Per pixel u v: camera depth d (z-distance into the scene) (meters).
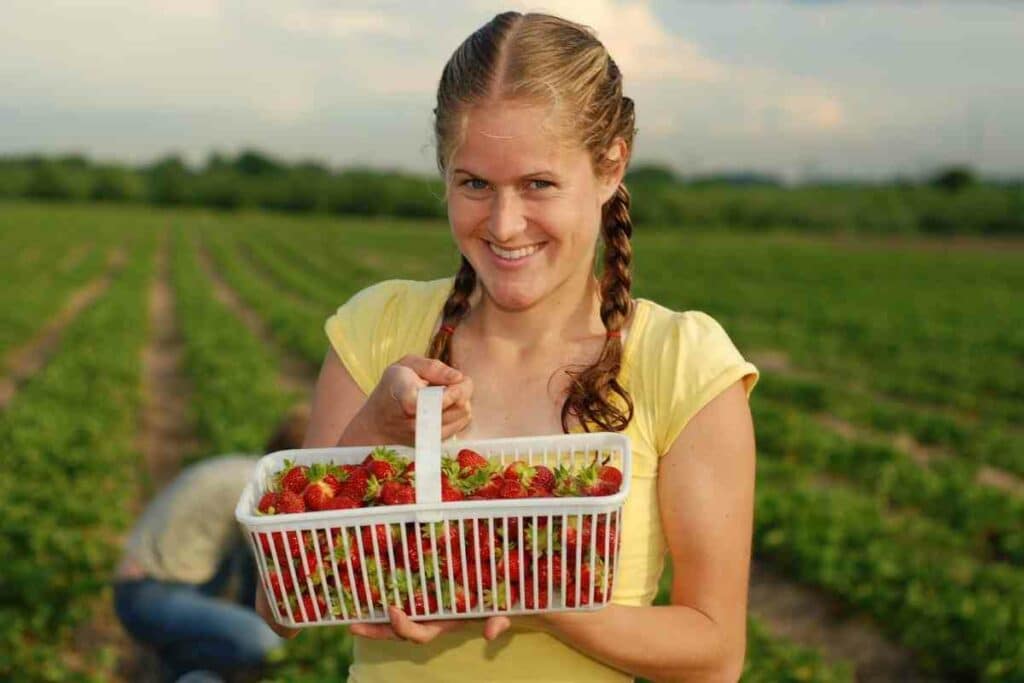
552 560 1.66
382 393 1.81
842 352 18.97
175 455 10.87
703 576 1.85
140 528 5.07
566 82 1.70
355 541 1.68
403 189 85.00
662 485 1.87
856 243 60.38
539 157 1.71
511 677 1.85
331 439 2.12
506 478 1.73
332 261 39.44
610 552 1.67
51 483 8.87
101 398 12.27
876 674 6.41
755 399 13.30
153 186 92.94
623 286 1.95
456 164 1.77
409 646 1.89
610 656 1.75
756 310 25.39
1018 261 45.97
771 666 5.83
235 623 4.80
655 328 1.94
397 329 2.12
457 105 1.73
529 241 1.79
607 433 1.83
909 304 27.31
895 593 6.87
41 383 13.22
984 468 11.52
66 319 22.19
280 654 4.88
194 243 49.19
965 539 8.43
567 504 1.61
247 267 37.22
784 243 59.84
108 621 6.64
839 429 13.00
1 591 6.56
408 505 1.63
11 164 107.69
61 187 91.19
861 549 7.84
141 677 6.02
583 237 1.81
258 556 1.70
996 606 6.62
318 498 1.73
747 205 72.19
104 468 9.32
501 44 1.72
